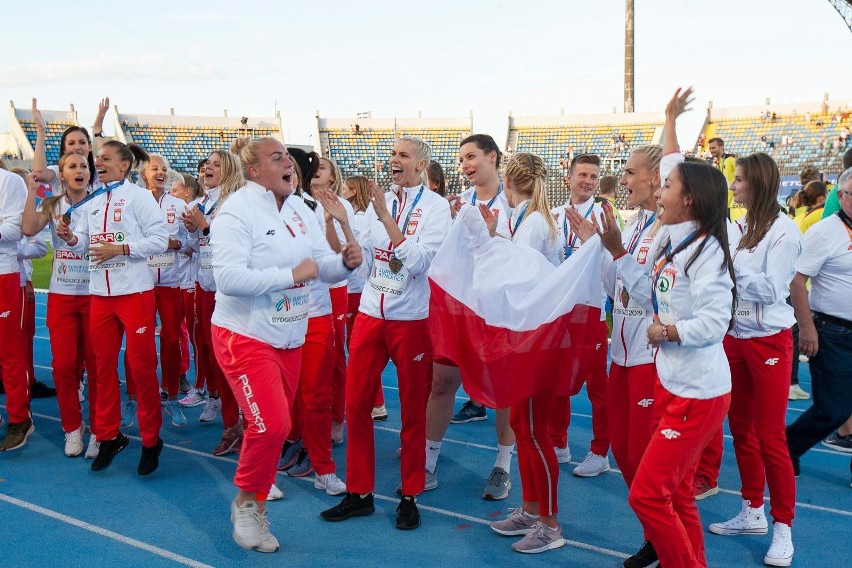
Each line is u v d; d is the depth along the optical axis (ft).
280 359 12.16
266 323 11.70
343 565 11.96
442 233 13.29
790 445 15.74
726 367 9.87
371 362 13.44
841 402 14.93
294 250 12.09
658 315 10.03
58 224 15.62
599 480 16.06
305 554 12.36
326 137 130.11
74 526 13.53
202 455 17.66
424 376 13.42
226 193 16.99
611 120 123.13
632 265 10.93
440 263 12.35
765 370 12.19
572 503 14.70
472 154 14.53
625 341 11.87
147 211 15.90
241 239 11.39
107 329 15.94
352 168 126.52
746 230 12.85
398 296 13.11
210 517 13.94
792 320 12.52
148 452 16.16
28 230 16.40
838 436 18.34
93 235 15.78
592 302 11.87
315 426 14.97
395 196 13.98
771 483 12.12
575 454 17.88
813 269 14.52
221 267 11.25
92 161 18.31
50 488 15.44
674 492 10.07
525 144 126.72
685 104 11.10
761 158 12.41
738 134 115.24
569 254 17.95
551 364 11.66
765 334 12.14
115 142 16.11
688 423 9.58
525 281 12.03
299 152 16.62
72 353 17.25
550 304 11.66
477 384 11.95
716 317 9.20
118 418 16.57
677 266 9.61
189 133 125.18
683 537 9.80
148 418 16.07
